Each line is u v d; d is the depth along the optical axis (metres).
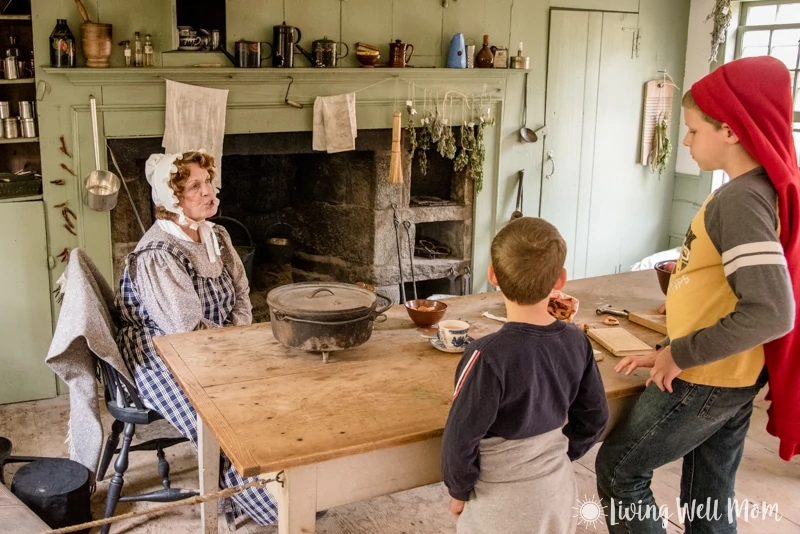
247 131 3.84
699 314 1.89
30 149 3.76
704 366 1.91
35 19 3.35
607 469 2.12
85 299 2.50
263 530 2.71
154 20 3.54
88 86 3.47
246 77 3.76
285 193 4.86
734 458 2.16
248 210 4.77
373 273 4.54
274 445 1.67
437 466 1.88
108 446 2.88
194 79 3.65
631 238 5.43
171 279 2.59
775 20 4.95
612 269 5.41
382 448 1.71
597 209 5.21
